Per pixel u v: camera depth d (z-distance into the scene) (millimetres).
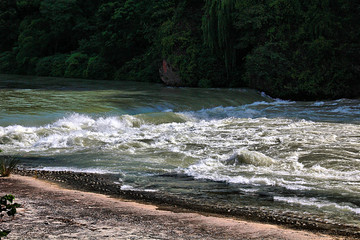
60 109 19125
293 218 6168
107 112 19312
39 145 13297
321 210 6609
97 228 4914
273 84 29391
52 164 10453
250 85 30281
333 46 29203
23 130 14719
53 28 51625
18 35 57812
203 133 15359
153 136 14766
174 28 34062
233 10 30891
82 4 53406
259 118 19484
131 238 4527
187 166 10312
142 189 7934
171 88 30609
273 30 29797
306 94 29188
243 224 5559
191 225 5375
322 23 29125
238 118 19703
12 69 54156
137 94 25750
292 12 29719
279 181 8656
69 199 6738
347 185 8359
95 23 50844
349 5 29594
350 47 29000
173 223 5441
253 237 4914
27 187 7680
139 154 11812
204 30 31719
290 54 29703
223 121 18562
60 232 4648
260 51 29359
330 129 15859
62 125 16125
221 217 6137
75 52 49219
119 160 10969
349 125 17000
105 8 44156
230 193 7664
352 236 5332
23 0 56938
